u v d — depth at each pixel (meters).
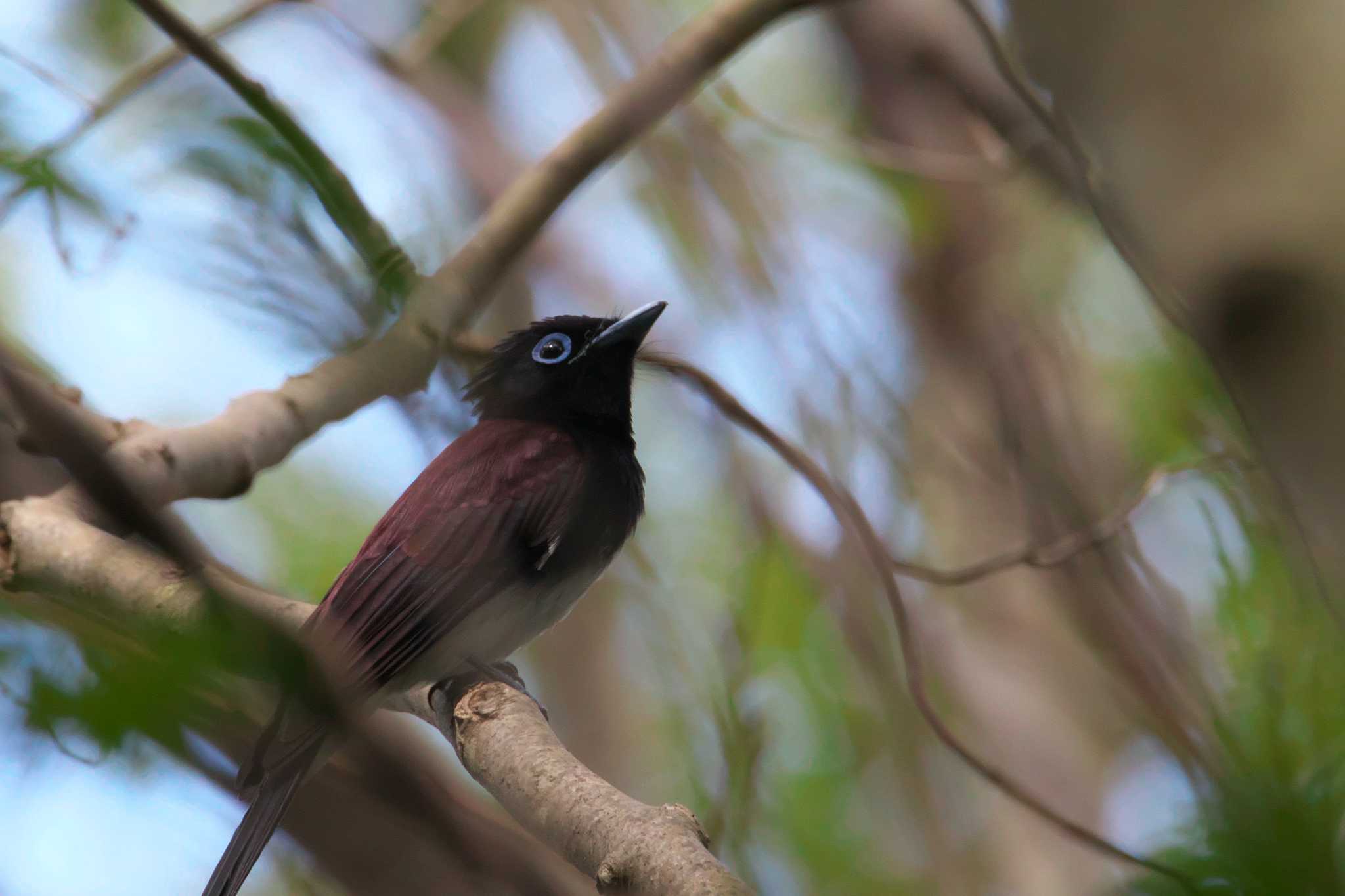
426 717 9.21
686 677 11.24
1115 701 10.54
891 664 12.63
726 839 9.47
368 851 7.09
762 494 13.08
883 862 12.23
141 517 5.62
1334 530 4.53
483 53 15.25
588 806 6.12
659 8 15.43
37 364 8.02
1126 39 4.93
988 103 13.98
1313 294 4.43
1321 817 4.33
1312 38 4.46
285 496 13.84
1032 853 11.70
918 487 13.22
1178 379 11.25
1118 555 10.09
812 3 9.62
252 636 4.13
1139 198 4.98
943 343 13.72
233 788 7.02
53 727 3.72
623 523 10.98
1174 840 4.54
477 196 13.69
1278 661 5.15
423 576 9.64
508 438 10.79
